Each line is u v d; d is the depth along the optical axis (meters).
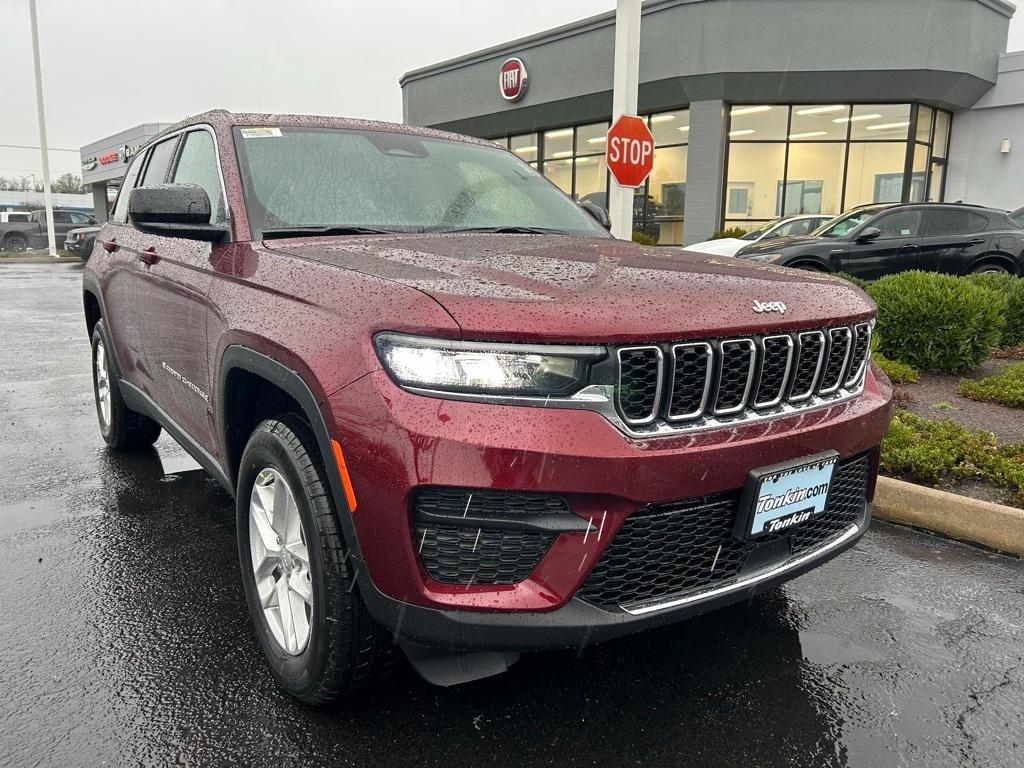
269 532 2.37
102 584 3.01
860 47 16.64
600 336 1.81
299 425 2.19
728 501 2.03
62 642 2.60
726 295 2.09
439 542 1.84
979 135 19.52
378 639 2.05
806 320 2.16
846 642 2.68
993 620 2.84
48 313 12.26
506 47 20.94
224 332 2.45
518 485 1.76
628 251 2.65
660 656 2.57
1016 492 3.87
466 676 2.07
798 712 2.29
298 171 3.00
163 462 4.55
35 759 2.04
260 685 2.37
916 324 6.82
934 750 2.13
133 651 2.55
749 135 18.20
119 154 36.16
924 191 18.98
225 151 2.99
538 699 2.32
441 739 2.14
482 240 2.74
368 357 1.87
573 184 21.42
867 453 2.50
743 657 2.57
